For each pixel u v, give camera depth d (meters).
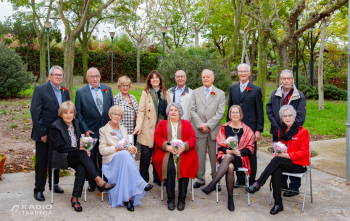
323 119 9.94
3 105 10.15
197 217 3.26
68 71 7.91
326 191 4.06
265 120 9.54
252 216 3.30
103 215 3.27
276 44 7.09
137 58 23.58
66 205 3.51
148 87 4.32
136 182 3.45
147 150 4.15
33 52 21.77
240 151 3.82
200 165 4.24
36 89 3.54
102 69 23.92
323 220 3.20
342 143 6.93
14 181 4.28
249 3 7.23
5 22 20.89
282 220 3.20
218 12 17.27
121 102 4.35
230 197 3.51
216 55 9.67
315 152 6.06
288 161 3.46
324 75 22.56
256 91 4.13
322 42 11.59
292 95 3.93
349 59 4.20
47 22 14.29
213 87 4.31
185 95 4.45
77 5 19.84
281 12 17.41
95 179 3.49
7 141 6.54
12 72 11.68
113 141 3.83
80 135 3.68
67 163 3.43
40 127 3.47
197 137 4.22
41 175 3.62
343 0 6.19
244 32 12.03
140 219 3.19
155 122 4.20
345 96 16.22
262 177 3.47
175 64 8.70
